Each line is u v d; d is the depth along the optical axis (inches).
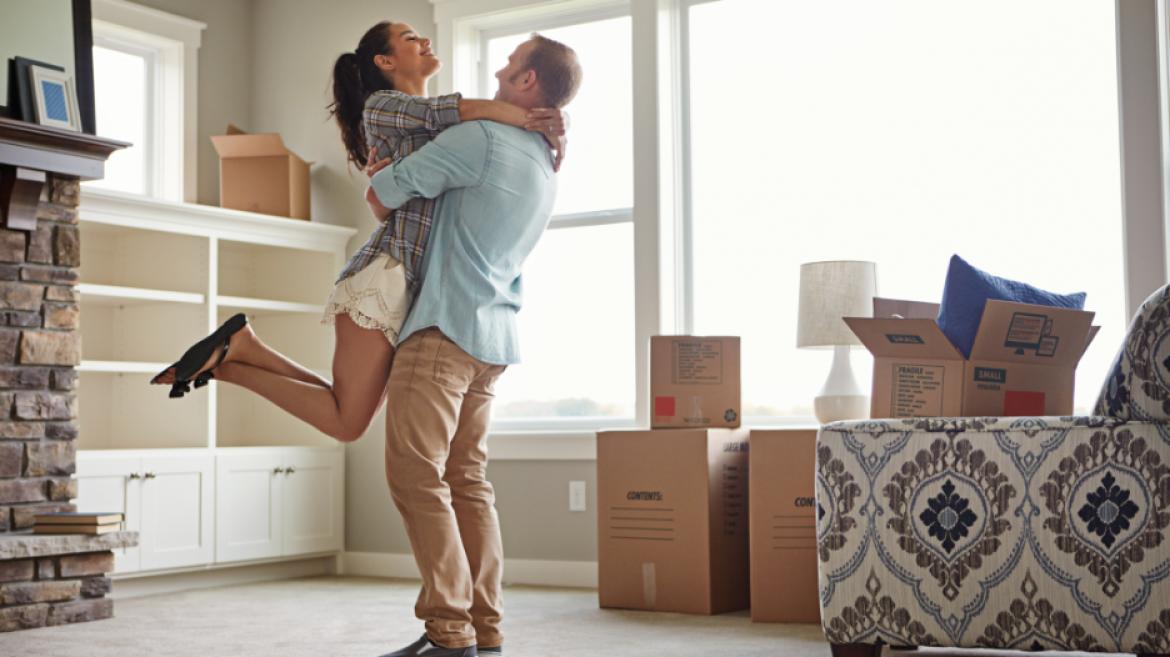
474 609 109.8
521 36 204.7
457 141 104.5
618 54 195.6
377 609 161.6
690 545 152.3
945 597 103.0
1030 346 109.3
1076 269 161.3
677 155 189.0
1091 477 97.8
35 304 157.5
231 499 189.3
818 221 179.3
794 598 143.9
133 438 197.3
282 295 217.6
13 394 154.8
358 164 119.2
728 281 185.5
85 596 153.4
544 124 108.7
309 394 104.3
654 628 140.6
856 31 178.4
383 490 207.8
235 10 223.1
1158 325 94.4
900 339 111.3
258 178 205.8
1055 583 98.7
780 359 180.9
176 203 183.3
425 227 105.3
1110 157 160.2
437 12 206.8
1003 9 168.2
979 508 102.0
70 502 160.6
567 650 125.0
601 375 193.8
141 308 197.8
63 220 161.0
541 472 191.2
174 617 154.9
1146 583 95.3
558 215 198.4
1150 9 151.6
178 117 210.2
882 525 105.9
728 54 187.8
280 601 170.4
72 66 164.2
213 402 190.2
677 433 154.1
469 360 104.7
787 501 144.9
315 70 218.8
